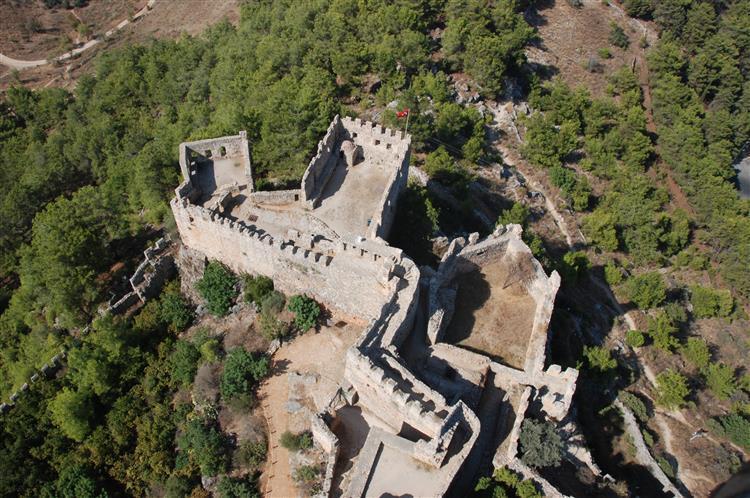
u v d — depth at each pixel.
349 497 50.19
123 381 67.56
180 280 76.62
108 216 83.12
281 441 59.50
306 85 97.44
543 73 143.25
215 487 58.72
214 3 192.25
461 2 129.12
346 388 59.53
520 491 53.84
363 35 119.50
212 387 64.44
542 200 105.44
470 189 98.12
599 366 76.75
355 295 66.12
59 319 77.56
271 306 69.81
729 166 125.75
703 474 75.69
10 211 98.19
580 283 93.25
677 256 108.69
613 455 71.94
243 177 76.06
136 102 131.75
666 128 130.12
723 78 142.38
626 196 109.81
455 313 68.12
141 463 61.62
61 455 63.31
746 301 104.25
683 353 90.00
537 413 61.16
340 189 74.94
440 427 51.09
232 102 101.88
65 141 123.19
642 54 154.50
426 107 102.00
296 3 134.00
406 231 75.38
